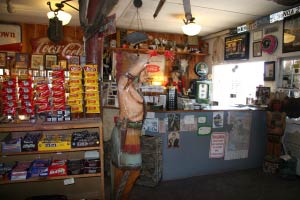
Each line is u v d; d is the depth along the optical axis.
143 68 2.34
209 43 6.57
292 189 3.23
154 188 3.20
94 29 2.40
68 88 2.42
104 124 3.62
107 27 2.31
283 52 4.32
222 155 3.80
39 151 2.14
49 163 2.29
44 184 2.49
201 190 3.17
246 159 4.00
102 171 2.29
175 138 3.46
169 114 3.40
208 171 3.72
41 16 4.84
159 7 3.96
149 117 3.39
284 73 4.45
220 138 3.76
